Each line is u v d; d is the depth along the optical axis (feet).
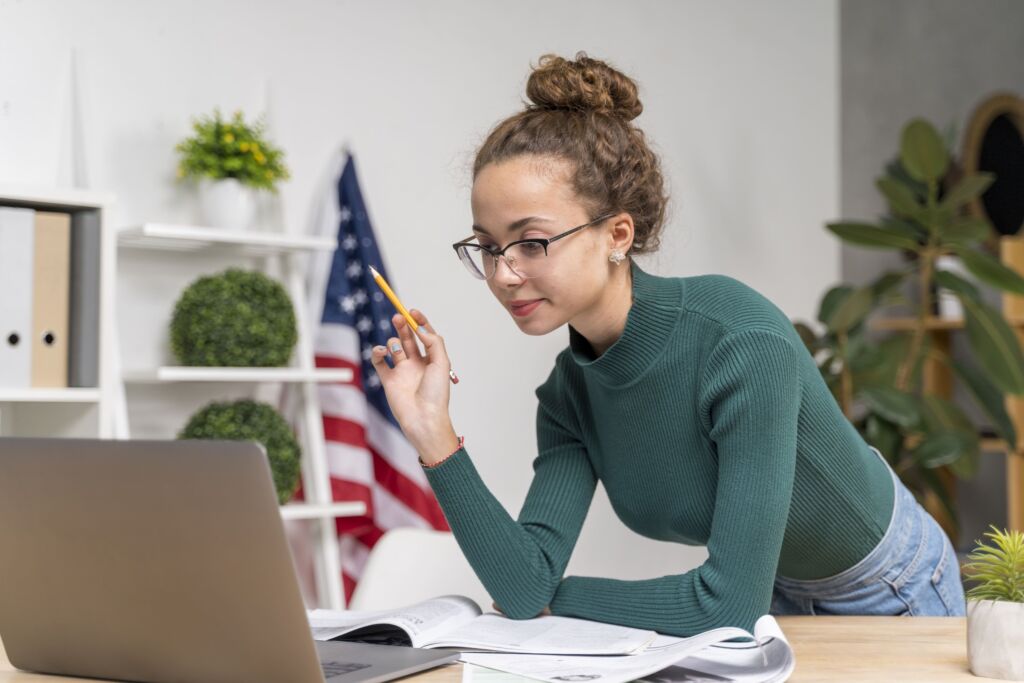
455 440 4.20
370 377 9.45
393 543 6.12
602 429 4.55
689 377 4.16
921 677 3.21
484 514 4.13
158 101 8.94
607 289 4.20
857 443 4.62
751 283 12.96
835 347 11.84
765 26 13.30
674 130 12.28
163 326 8.91
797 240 13.51
